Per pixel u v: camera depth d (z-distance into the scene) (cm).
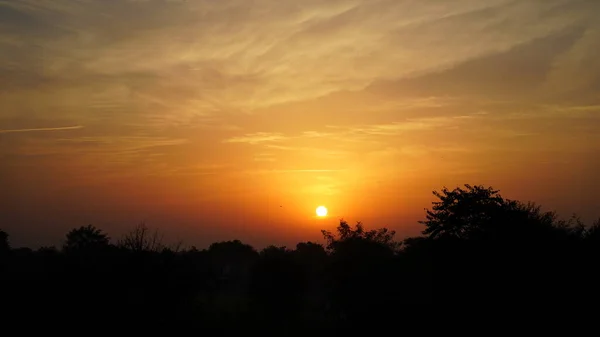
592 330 2592
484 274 3059
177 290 3447
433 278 3475
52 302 2950
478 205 3500
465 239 3372
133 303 3167
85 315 2973
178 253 3606
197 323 3559
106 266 3225
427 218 3750
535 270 2884
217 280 5347
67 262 3173
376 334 3797
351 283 4750
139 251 3372
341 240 5225
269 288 6206
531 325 2748
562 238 3028
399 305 3812
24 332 2786
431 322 3325
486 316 2945
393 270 4403
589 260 2816
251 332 3956
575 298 2702
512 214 3225
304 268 6562
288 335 4003
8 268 3194
